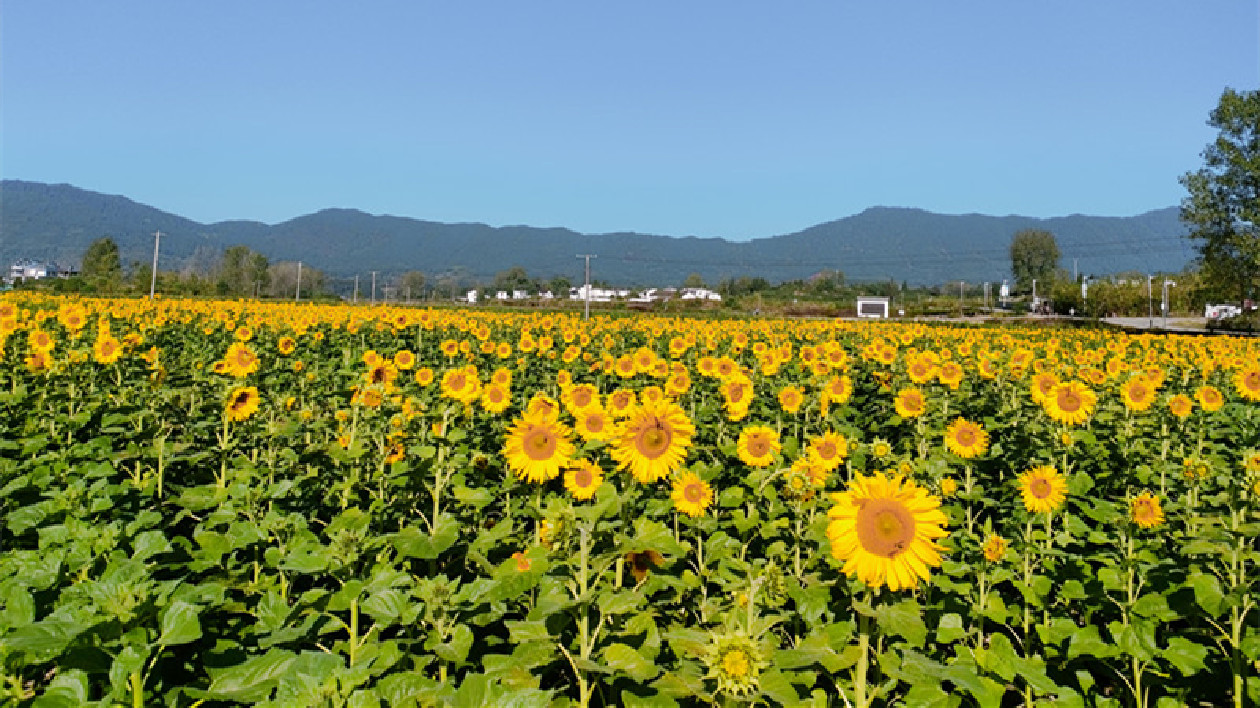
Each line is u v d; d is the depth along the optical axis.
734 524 6.27
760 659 3.36
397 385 10.30
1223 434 10.30
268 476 7.02
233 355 9.86
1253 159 53.19
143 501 6.23
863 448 7.65
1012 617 5.45
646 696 3.61
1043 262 152.38
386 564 4.62
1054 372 15.59
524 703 3.02
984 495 7.67
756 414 10.52
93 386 10.25
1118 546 6.05
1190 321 89.44
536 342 20.17
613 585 4.55
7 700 3.14
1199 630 4.93
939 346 27.06
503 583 4.05
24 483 5.86
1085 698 4.86
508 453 5.23
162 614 3.36
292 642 4.11
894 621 3.59
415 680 3.36
